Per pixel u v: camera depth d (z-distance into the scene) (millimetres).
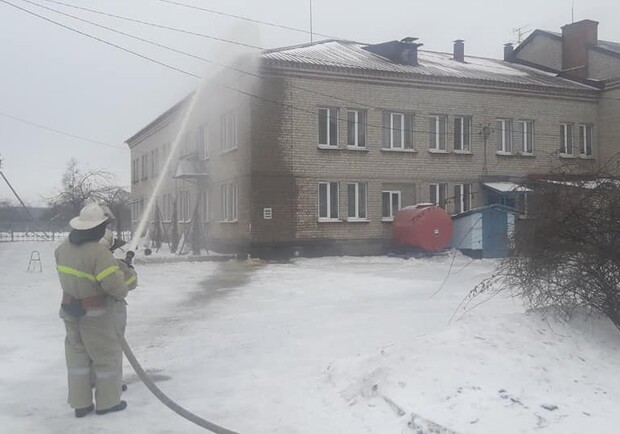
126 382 6309
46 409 5527
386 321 9484
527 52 34281
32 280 15805
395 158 24906
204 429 5020
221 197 25438
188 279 15812
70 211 41219
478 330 6516
